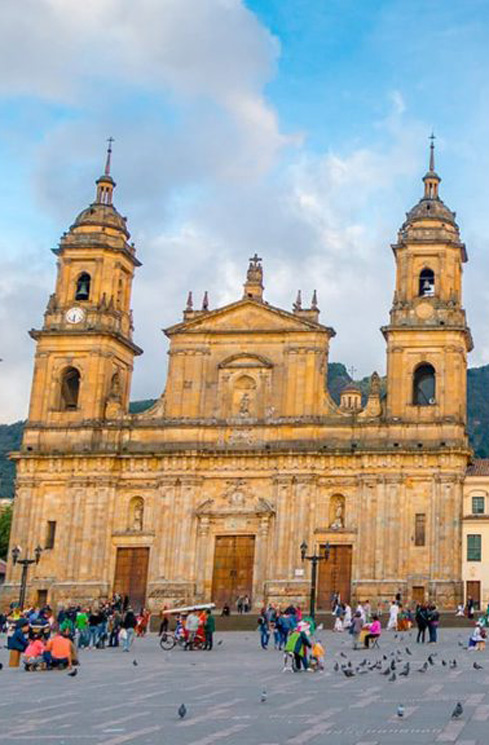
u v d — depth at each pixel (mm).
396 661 45000
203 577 94812
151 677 43094
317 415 96250
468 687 35219
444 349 95000
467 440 97875
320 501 94125
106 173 109500
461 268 100375
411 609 88312
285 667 44562
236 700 33344
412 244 98375
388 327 96000
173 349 100625
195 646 61156
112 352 103312
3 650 61656
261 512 94312
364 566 91125
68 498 98750
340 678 40125
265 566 93562
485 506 92500
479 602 90062
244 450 95812
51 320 103688
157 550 95938
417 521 91812
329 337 98562
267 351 98750
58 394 102250
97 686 39250
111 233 106375
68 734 25844
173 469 97188
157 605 93938
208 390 99125
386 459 93062
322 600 91812
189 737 25016
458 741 23281
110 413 100688
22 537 98625
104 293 104250
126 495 98500
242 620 84688
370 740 23812
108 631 67625
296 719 27953
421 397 99750
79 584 96188
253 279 100750
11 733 26109
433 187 102750
